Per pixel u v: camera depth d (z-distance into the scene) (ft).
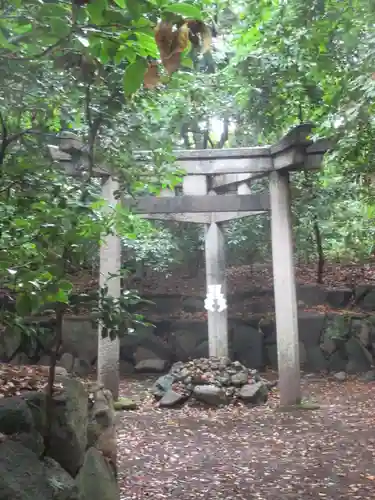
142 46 5.17
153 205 25.23
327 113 16.78
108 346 23.97
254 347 32.35
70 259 7.13
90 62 5.79
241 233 33.63
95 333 31.68
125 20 4.82
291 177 30.86
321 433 19.16
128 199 23.56
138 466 16.03
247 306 34.86
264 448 17.67
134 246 28.84
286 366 23.13
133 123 12.29
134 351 32.94
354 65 15.33
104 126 11.11
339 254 39.14
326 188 28.58
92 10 4.75
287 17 15.35
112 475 10.52
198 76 18.45
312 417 21.54
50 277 6.63
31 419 8.34
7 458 7.67
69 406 9.12
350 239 32.22
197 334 32.86
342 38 13.53
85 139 11.03
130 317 8.26
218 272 28.25
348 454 16.63
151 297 35.45
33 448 8.13
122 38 5.08
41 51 6.02
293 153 21.81
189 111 19.88
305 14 14.02
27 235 6.72
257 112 22.94
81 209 7.00
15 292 6.67
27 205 6.88
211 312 28.35
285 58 18.90
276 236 23.61
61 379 10.22
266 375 30.83
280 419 21.47
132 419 22.11
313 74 15.40
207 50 4.99
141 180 13.58
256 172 23.88
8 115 8.46
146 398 26.05
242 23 15.65
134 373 32.37
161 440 18.94
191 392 24.63
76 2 4.70
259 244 35.37
